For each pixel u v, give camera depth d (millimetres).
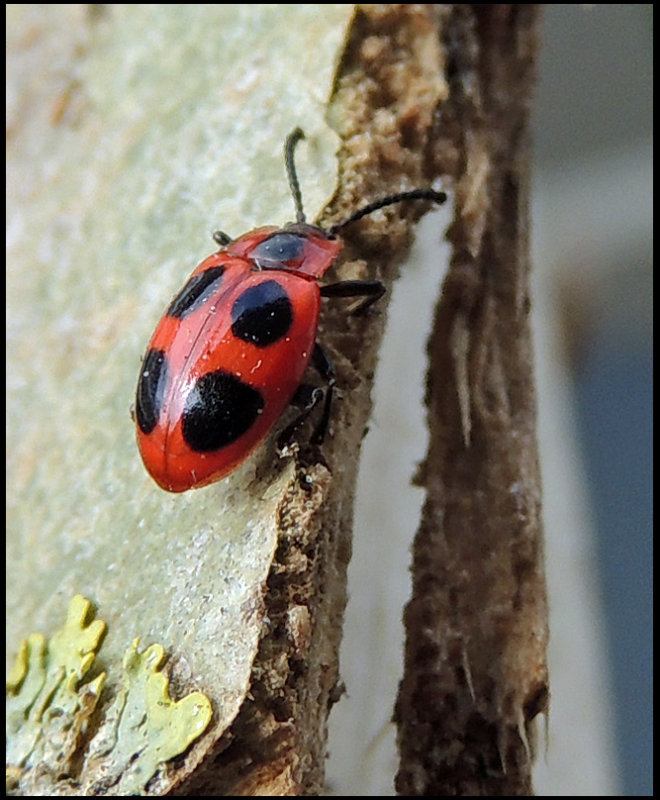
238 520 47
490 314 50
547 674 49
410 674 49
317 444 47
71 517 50
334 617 47
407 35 51
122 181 54
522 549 49
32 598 50
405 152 50
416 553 49
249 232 49
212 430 47
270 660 46
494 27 52
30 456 52
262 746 46
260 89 52
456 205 50
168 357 47
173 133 54
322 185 49
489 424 50
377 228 49
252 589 46
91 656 47
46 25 58
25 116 57
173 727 46
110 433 51
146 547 49
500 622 49
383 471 55
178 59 55
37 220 55
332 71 51
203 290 48
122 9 57
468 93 51
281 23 53
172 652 47
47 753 47
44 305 54
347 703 53
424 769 49
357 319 49
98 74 57
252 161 52
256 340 47
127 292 53
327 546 47
